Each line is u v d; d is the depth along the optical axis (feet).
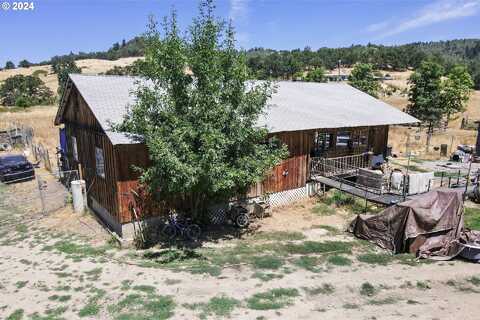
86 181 59.47
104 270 36.52
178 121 39.60
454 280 34.88
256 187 56.29
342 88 92.94
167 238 46.26
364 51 562.25
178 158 37.96
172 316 27.43
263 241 45.88
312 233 48.47
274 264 37.96
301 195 62.85
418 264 38.93
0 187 71.72
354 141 72.33
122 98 50.57
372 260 39.70
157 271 36.22
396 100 244.63
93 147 52.06
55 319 27.35
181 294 31.14
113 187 45.44
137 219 45.75
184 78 41.96
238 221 50.55
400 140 123.13
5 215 55.72
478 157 92.99
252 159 43.62
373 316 27.99
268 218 54.65
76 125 60.64
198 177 39.04
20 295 31.42
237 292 31.63
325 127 58.03
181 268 36.91
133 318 27.04
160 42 41.34
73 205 57.31
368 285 33.37
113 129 41.68
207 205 50.80
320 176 64.28
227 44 43.29
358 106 77.66
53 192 67.97
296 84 85.61
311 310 28.73
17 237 47.14
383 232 43.98
